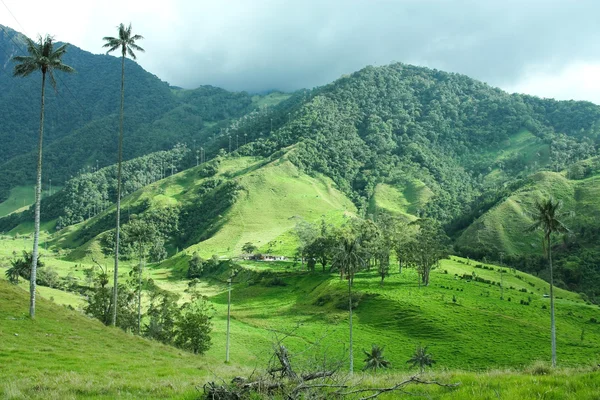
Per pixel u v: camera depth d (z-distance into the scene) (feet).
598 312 373.40
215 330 332.19
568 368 61.87
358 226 519.19
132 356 132.87
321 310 394.11
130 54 219.82
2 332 130.21
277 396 37.45
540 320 336.70
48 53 164.35
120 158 211.20
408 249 445.78
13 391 56.03
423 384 49.39
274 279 539.29
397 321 335.26
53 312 170.19
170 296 344.28
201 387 52.26
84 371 92.27
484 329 310.24
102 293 250.78
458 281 456.04
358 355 264.31
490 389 44.57
